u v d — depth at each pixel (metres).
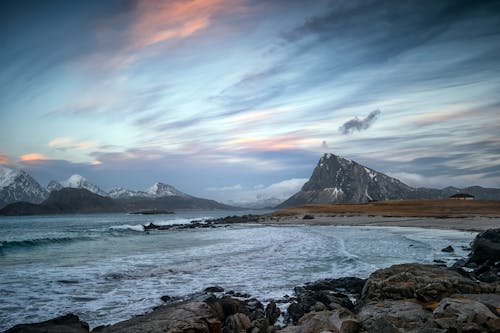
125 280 16.81
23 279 16.95
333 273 18.27
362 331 7.70
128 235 50.66
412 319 8.09
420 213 78.19
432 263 20.12
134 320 8.15
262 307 12.03
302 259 22.89
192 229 68.06
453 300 8.62
